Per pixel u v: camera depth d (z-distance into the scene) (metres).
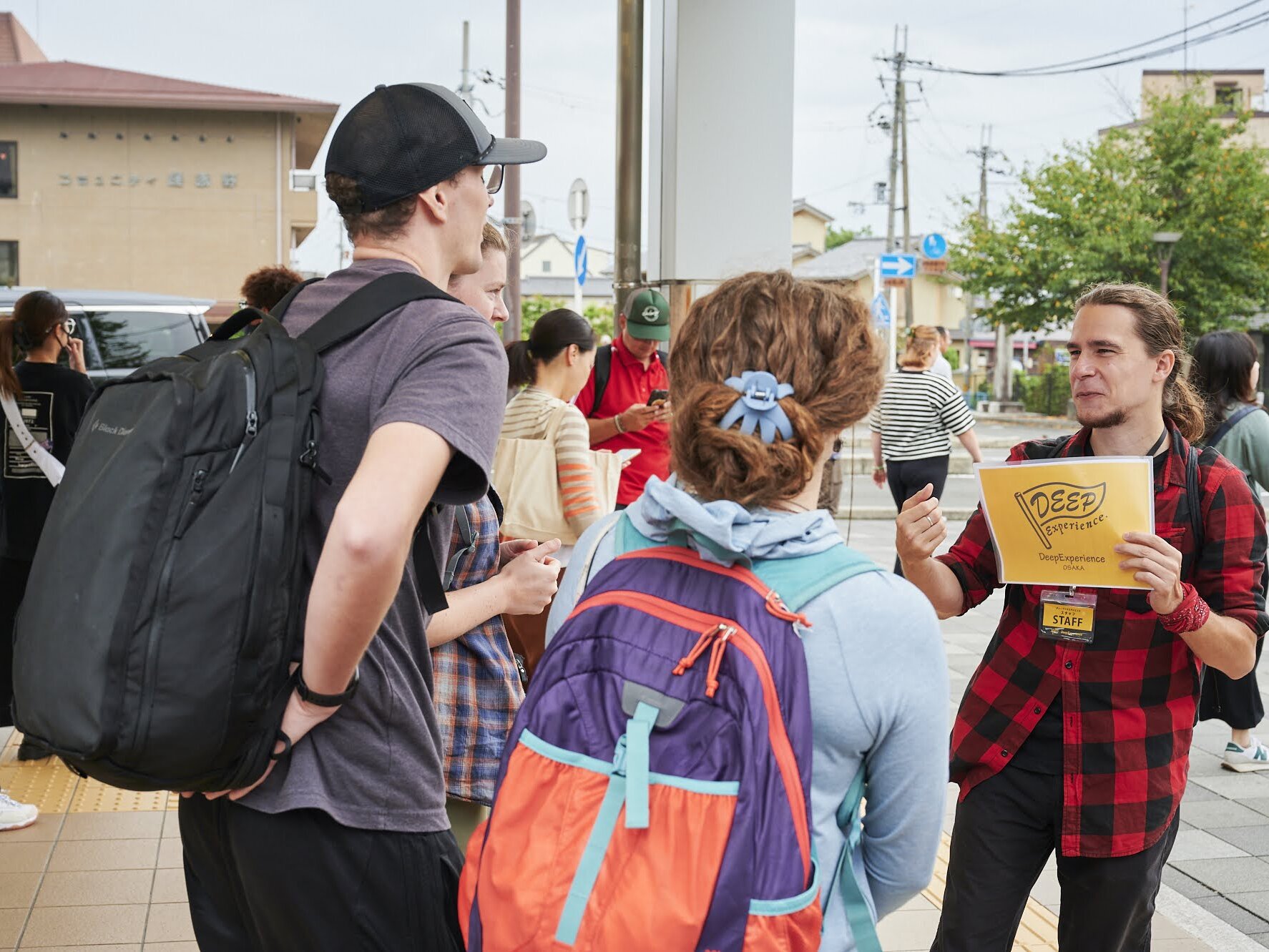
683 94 6.06
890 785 1.47
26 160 33.41
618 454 4.06
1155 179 36.84
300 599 1.62
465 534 2.35
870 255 63.44
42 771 5.07
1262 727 6.24
